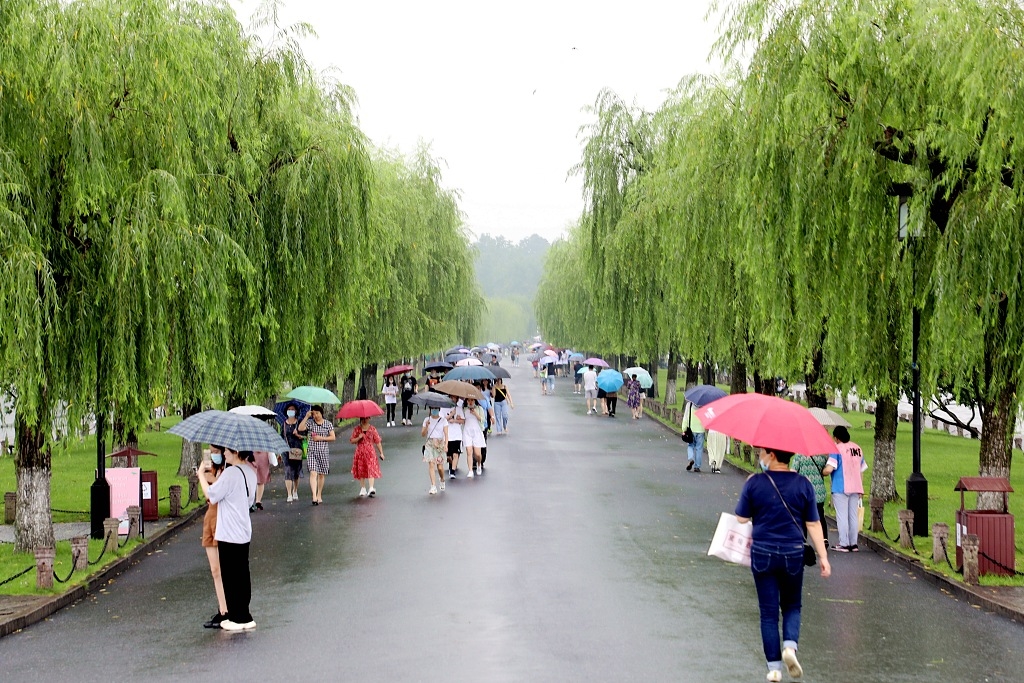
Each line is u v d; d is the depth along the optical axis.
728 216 22.61
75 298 14.43
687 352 30.80
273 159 22.47
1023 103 12.48
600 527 17.03
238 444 10.48
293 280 21.83
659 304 36.44
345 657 9.34
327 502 20.53
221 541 10.45
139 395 15.32
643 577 12.96
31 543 14.81
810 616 11.09
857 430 42.97
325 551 14.98
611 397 47.09
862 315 16.16
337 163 22.62
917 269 15.51
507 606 11.34
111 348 14.70
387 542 15.66
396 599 11.77
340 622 10.71
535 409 51.53
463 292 55.88
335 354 29.06
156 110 15.18
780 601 8.47
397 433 37.69
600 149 40.19
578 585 12.47
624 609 11.21
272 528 17.27
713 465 26.06
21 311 12.45
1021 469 30.11
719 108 23.05
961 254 13.80
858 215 15.48
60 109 13.72
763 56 16.45
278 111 22.50
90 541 15.75
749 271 17.45
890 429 20.98
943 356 14.89
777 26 16.38
